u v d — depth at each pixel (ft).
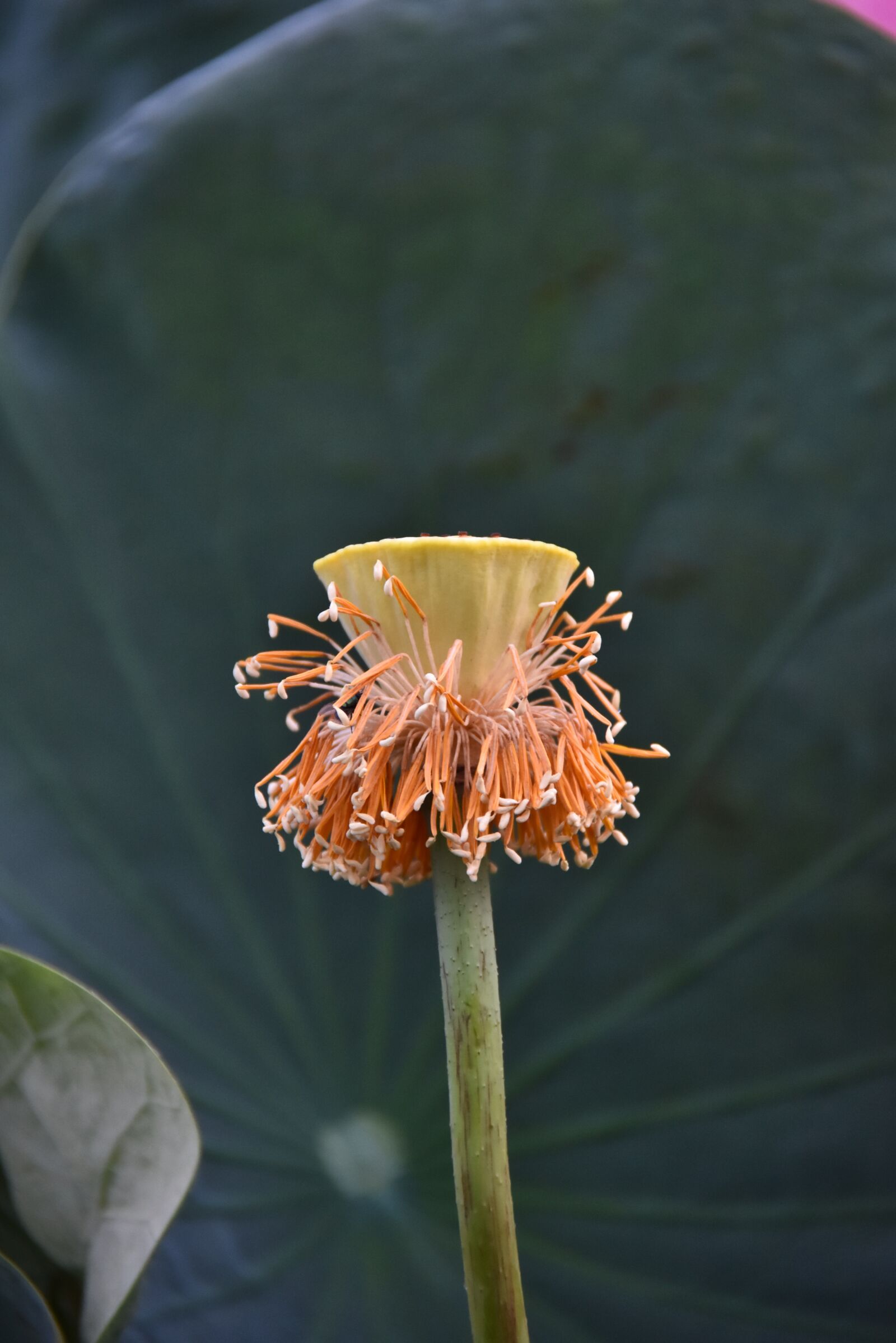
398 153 1.72
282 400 1.80
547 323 1.78
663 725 1.79
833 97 1.67
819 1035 1.73
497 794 1.24
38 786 1.73
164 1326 1.63
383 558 1.25
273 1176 1.71
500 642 1.27
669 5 1.67
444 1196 1.71
